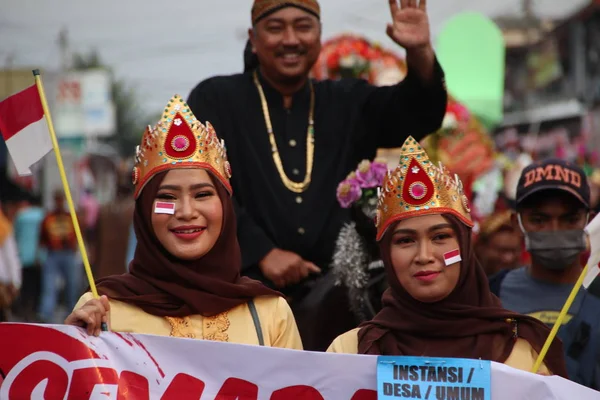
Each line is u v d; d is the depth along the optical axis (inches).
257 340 237.8
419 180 233.1
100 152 1445.6
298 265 302.7
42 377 223.3
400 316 236.4
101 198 1352.1
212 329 237.1
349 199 299.7
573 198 292.7
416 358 220.1
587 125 1237.7
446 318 232.8
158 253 239.9
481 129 521.3
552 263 292.0
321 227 313.6
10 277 612.7
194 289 238.7
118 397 222.8
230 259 243.8
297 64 318.3
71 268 868.6
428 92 314.3
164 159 238.7
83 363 223.0
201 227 237.8
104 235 712.4
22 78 1224.8
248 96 322.3
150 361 224.7
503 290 301.6
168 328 236.7
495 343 231.1
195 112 321.7
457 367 217.9
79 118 1439.5
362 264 299.1
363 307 299.1
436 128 323.0
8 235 612.7
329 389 223.9
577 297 287.4
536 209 294.7
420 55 308.3
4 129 246.8
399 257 233.6
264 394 224.7
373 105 325.1
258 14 320.5
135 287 239.9
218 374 225.1
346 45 449.4
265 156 317.1
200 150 240.2
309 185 316.2
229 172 247.6
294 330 244.7
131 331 235.9
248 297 242.8
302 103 323.9
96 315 224.7
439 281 231.1
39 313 880.3
